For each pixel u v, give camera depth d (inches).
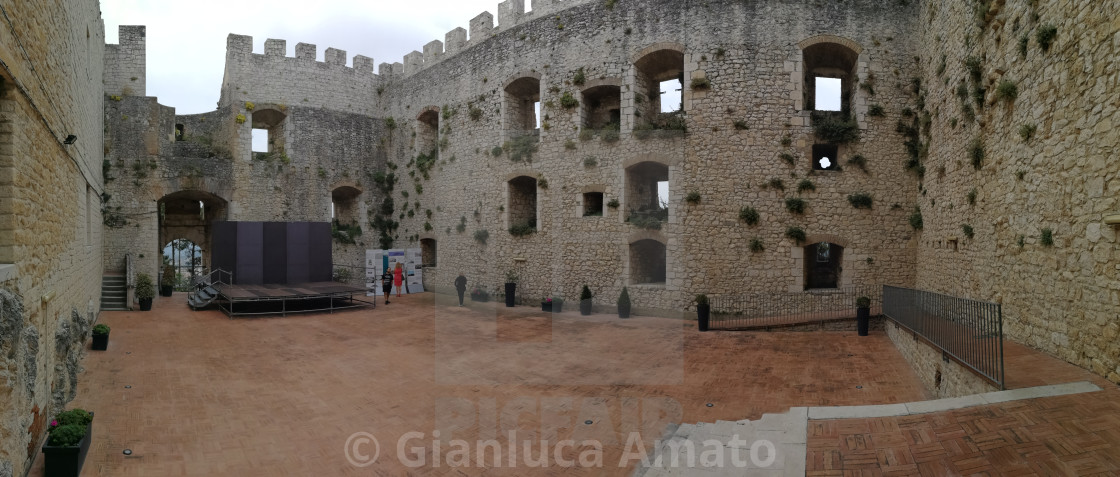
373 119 1140.5
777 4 676.7
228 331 601.0
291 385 386.3
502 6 866.1
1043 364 314.5
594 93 756.6
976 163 460.1
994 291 424.5
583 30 756.0
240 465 259.8
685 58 690.8
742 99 674.2
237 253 844.6
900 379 411.8
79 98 464.1
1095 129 291.1
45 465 241.6
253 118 1083.9
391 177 1120.8
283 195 1034.1
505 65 837.2
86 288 534.9
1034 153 357.4
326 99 1107.9
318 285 839.7
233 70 1033.5
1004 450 212.2
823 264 749.9
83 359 464.4
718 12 684.7
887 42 670.5
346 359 461.4
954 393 339.0
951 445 220.1
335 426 307.6
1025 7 370.3
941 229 570.9
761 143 670.5
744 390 380.8
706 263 664.4
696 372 425.4
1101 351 285.6
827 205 664.4
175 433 298.8
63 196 374.0
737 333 572.7
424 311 494.6
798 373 425.4
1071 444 211.2
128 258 843.4
